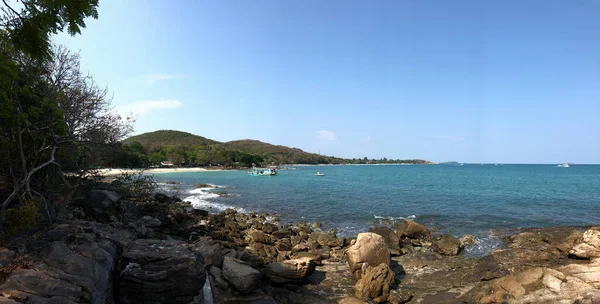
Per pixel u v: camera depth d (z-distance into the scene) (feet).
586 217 96.27
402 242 67.21
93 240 29.55
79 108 38.83
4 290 19.33
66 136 34.73
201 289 32.65
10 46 17.02
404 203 126.41
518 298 36.94
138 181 77.36
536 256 53.31
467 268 52.29
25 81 33.60
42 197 32.63
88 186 59.00
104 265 27.17
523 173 420.36
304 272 45.09
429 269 53.01
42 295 20.26
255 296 38.06
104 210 55.72
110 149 45.96
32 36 15.14
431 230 79.97
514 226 84.23
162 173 329.52
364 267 46.65
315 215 103.19
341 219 96.73
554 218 94.58
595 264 40.75
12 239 26.17
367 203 126.93
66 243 27.12
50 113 32.94
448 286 45.96
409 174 391.65
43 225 32.60
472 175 363.76
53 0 14.98
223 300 36.65
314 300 41.19
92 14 16.11
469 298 40.47
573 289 35.73
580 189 182.91
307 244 65.57
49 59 16.46
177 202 113.29
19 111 28.68
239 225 82.84
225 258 42.98
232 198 142.72
